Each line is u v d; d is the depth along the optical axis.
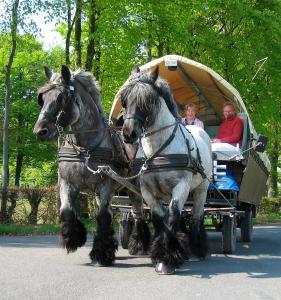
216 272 8.27
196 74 11.47
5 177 18.73
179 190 8.20
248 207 12.74
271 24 22.77
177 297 6.48
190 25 22.36
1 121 29.14
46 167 33.25
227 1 21.58
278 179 36.81
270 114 23.36
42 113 8.30
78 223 8.70
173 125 8.37
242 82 22.81
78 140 8.68
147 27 19.72
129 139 7.68
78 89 8.69
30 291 6.66
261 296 6.65
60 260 9.35
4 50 28.98
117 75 20.73
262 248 11.75
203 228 9.62
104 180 8.79
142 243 10.00
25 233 14.97
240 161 10.83
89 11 18.92
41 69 30.34
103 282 7.33
